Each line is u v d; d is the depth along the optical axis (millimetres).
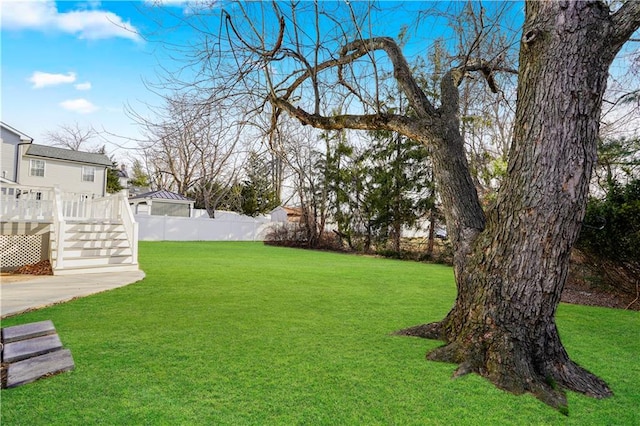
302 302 5426
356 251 17828
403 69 4078
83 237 9461
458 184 3574
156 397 2373
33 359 2938
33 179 21516
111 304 5086
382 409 2281
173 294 5848
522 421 2195
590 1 2619
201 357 3084
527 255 2812
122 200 10477
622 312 5562
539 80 2734
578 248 7371
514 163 2910
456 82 4195
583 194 2688
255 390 2494
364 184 16891
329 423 2109
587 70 2619
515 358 2746
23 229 8734
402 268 10945
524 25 2910
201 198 27703
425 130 3742
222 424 2074
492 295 2992
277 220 26281
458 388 2580
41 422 2064
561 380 2723
